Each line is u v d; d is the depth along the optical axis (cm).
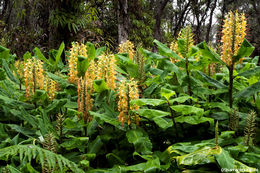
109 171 166
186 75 233
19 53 741
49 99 244
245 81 281
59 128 187
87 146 202
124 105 192
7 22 1346
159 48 245
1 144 177
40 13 828
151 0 2138
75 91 248
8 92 262
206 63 232
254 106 226
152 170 153
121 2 920
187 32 240
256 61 334
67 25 615
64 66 363
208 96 265
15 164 183
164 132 220
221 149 147
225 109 204
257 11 2150
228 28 217
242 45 207
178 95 258
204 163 155
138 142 181
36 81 247
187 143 172
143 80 256
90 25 818
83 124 202
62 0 609
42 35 783
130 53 341
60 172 156
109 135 205
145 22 1669
